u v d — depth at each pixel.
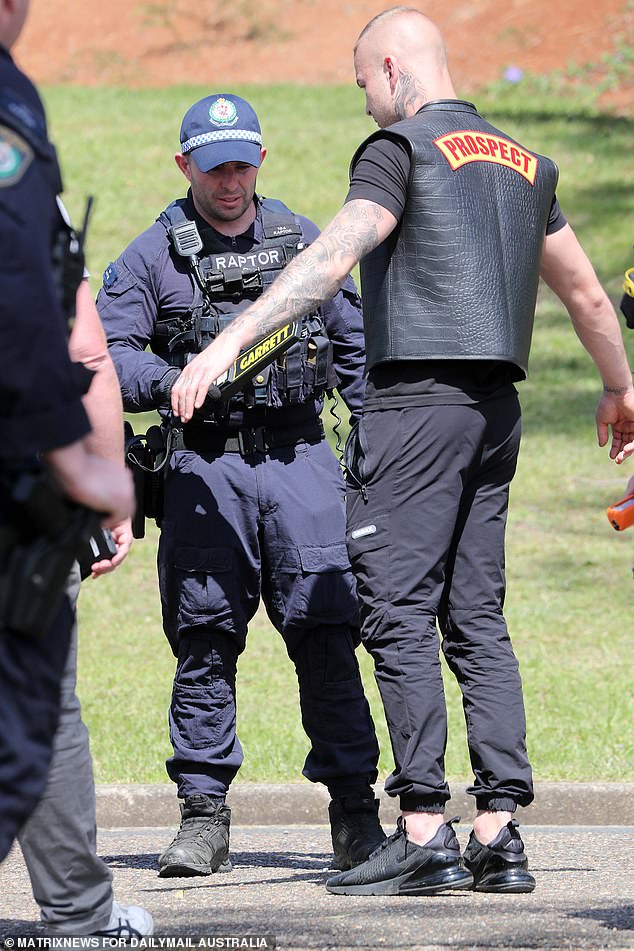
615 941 12.17
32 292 7.94
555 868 16.33
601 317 15.64
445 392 14.34
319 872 16.39
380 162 14.28
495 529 14.92
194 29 98.81
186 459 16.55
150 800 21.02
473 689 14.61
